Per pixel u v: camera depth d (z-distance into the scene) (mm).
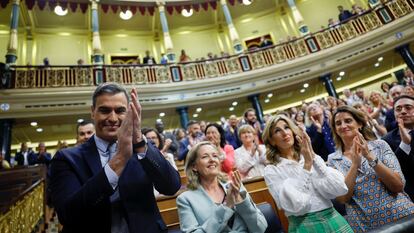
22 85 8188
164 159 1188
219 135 3457
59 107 8328
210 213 1561
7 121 7852
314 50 10078
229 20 11734
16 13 9453
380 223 1647
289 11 13547
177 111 9922
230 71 10422
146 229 1082
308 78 10031
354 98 5738
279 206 1745
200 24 13945
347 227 1570
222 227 1457
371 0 10227
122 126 1014
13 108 7867
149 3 11773
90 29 12484
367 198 1724
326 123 3152
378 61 10039
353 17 9820
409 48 9484
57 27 12117
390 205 1648
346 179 1720
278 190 1724
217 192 1737
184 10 12344
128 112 1031
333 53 9820
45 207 4570
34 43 11586
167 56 10992
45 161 5992
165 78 9969
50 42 11883
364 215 1718
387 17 9352
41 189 4496
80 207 928
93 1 10930
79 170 1132
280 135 1855
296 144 1889
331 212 1606
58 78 8688
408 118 2346
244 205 1509
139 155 1109
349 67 9906
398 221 825
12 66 8266
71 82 8805
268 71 10172
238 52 11094
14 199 3227
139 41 13320
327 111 3387
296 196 1571
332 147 3012
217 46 13766
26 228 3596
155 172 1135
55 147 10891
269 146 1922
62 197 1030
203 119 11539
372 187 1727
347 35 9820
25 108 7984
